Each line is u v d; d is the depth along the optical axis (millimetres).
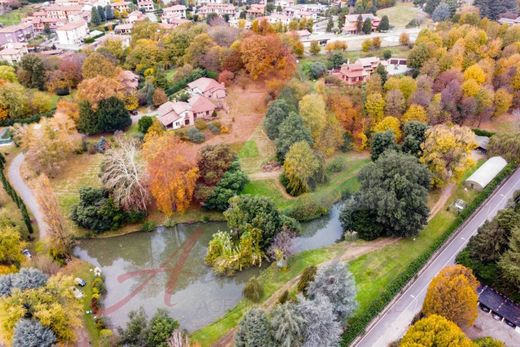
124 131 115375
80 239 87312
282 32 178625
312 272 65750
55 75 138000
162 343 58031
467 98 119000
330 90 124688
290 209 92250
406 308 67062
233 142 112625
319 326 53062
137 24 190500
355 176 106250
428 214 81312
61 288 60844
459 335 52094
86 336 65562
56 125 102188
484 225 72188
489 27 154250
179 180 85875
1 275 63562
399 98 114500
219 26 168125
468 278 61875
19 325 55031
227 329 66000
